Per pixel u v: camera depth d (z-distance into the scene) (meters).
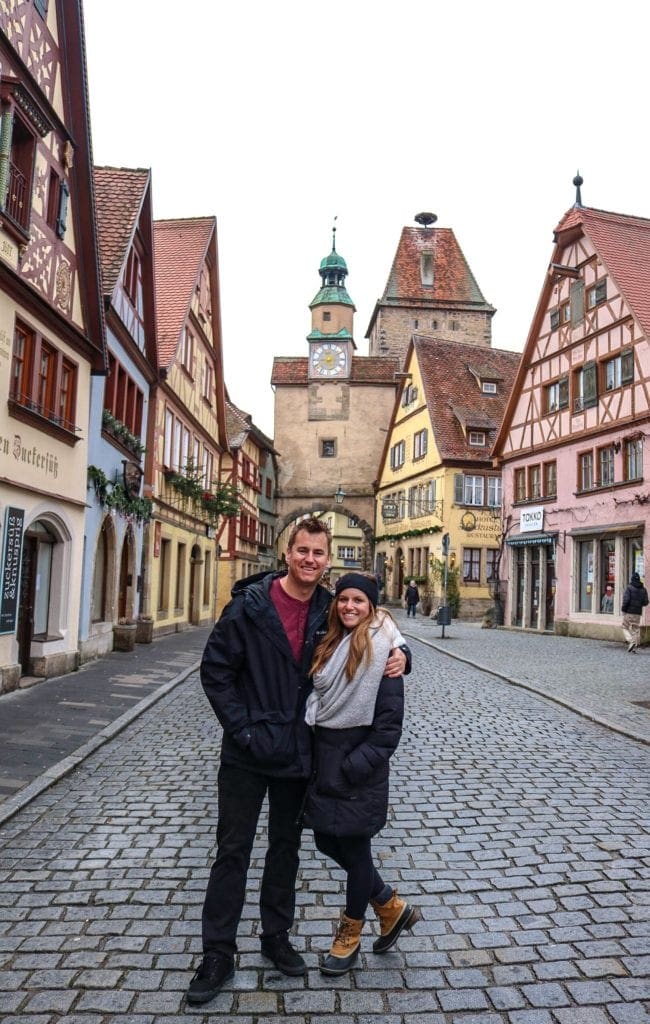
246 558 40.56
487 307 60.56
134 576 18.47
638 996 3.40
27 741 7.86
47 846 5.12
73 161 12.63
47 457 12.05
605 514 22.72
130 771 7.00
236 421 38.75
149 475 19.69
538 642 21.34
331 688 3.46
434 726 9.02
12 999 3.32
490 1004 3.33
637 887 4.52
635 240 24.28
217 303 27.70
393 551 44.25
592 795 6.35
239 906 3.51
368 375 52.12
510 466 28.64
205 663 3.55
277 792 3.64
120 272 15.78
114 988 3.42
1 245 10.30
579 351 24.48
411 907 3.87
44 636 12.36
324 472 51.59
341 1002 3.33
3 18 10.21
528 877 4.66
